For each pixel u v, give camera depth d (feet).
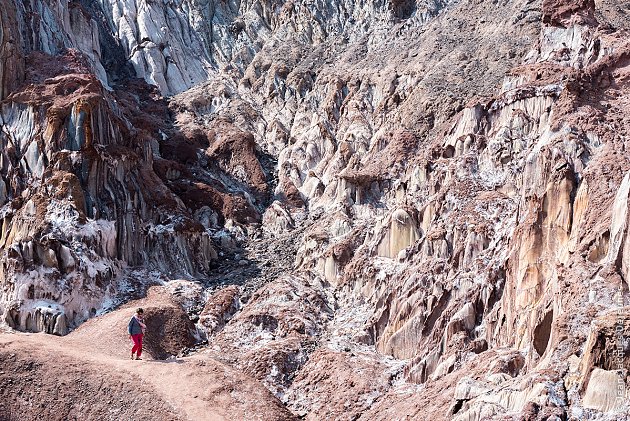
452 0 169.78
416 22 167.12
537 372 66.64
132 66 176.14
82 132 119.03
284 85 168.04
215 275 121.08
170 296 112.16
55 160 116.88
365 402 86.94
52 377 85.56
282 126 160.66
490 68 136.26
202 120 161.79
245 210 135.74
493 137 112.27
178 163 142.00
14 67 127.03
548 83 111.34
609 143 85.30
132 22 181.37
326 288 112.37
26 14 140.46
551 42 118.52
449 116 129.08
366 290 106.83
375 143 135.44
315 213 133.59
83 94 123.34
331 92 154.92
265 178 146.30
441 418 72.43
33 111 121.29
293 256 123.34
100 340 97.25
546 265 79.71
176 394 83.25
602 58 99.55
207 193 136.26
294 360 96.37
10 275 104.94
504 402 66.90
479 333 86.22
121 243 117.70
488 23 149.28
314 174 142.10
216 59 186.60
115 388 83.97
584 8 117.39
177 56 180.04
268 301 107.45
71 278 107.24
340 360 93.50
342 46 172.14
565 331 68.59
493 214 99.55
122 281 114.52
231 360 96.94
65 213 111.96
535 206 82.38
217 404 82.94
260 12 190.39
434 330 89.81
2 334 96.94
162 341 100.32
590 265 72.23
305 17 180.75
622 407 61.00
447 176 110.73
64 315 103.81
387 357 95.04
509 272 83.82
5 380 84.94
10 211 113.70
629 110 92.38
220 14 192.44
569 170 82.02
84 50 162.50
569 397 63.77
